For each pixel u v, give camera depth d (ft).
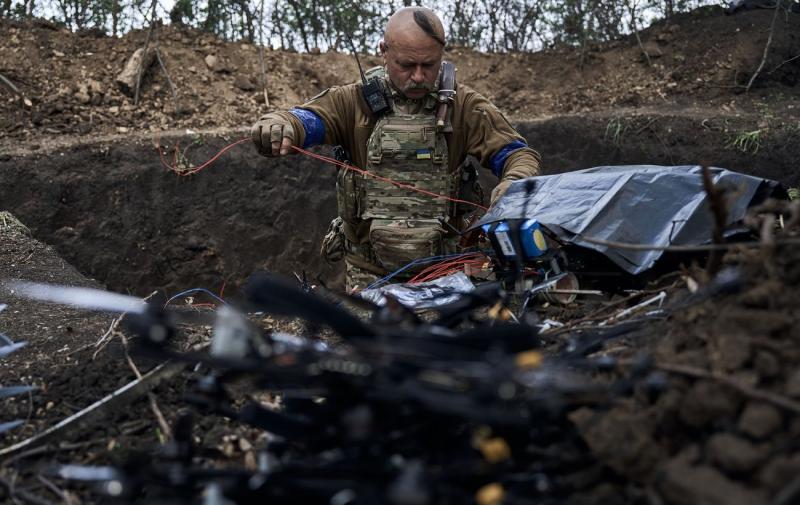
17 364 10.40
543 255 11.12
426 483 5.06
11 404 9.30
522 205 12.10
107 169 26.55
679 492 5.39
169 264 26.96
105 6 35.14
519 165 14.57
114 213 26.32
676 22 36.09
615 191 11.51
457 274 12.23
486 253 12.80
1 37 31.30
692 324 7.34
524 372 5.66
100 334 11.47
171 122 29.91
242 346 6.39
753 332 6.36
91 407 8.77
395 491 4.83
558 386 6.05
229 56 33.45
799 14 34.91
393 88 14.85
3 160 25.48
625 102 32.78
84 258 25.77
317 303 6.12
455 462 5.81
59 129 28.48
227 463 7.98
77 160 26.35
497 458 5.85
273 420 6.50
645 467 5.82
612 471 6.09
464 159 15.53
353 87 15.21
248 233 27.91
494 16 38.81
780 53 32.71
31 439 8.36
